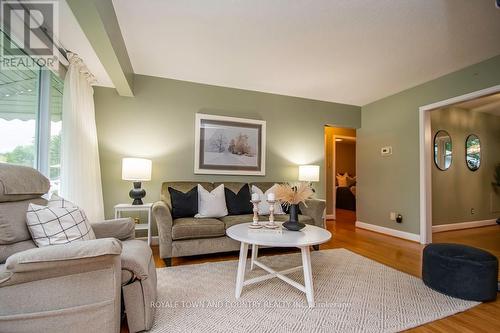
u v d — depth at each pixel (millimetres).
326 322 1513
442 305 1729
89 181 2672
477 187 4754
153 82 3330
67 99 2324
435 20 2105
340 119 4488
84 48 2328
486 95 2855
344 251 2982
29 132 2049
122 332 1400
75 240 1448
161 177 3350
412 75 3258
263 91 3893
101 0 1656
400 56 2746
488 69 2807
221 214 2957
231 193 3197
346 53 2678
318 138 4305
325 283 2068
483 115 4902
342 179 7418
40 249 1111
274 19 2105
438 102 3318
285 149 4051
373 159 4340
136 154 3256
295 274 2262
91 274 1191
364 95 4078
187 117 3482
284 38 2396
